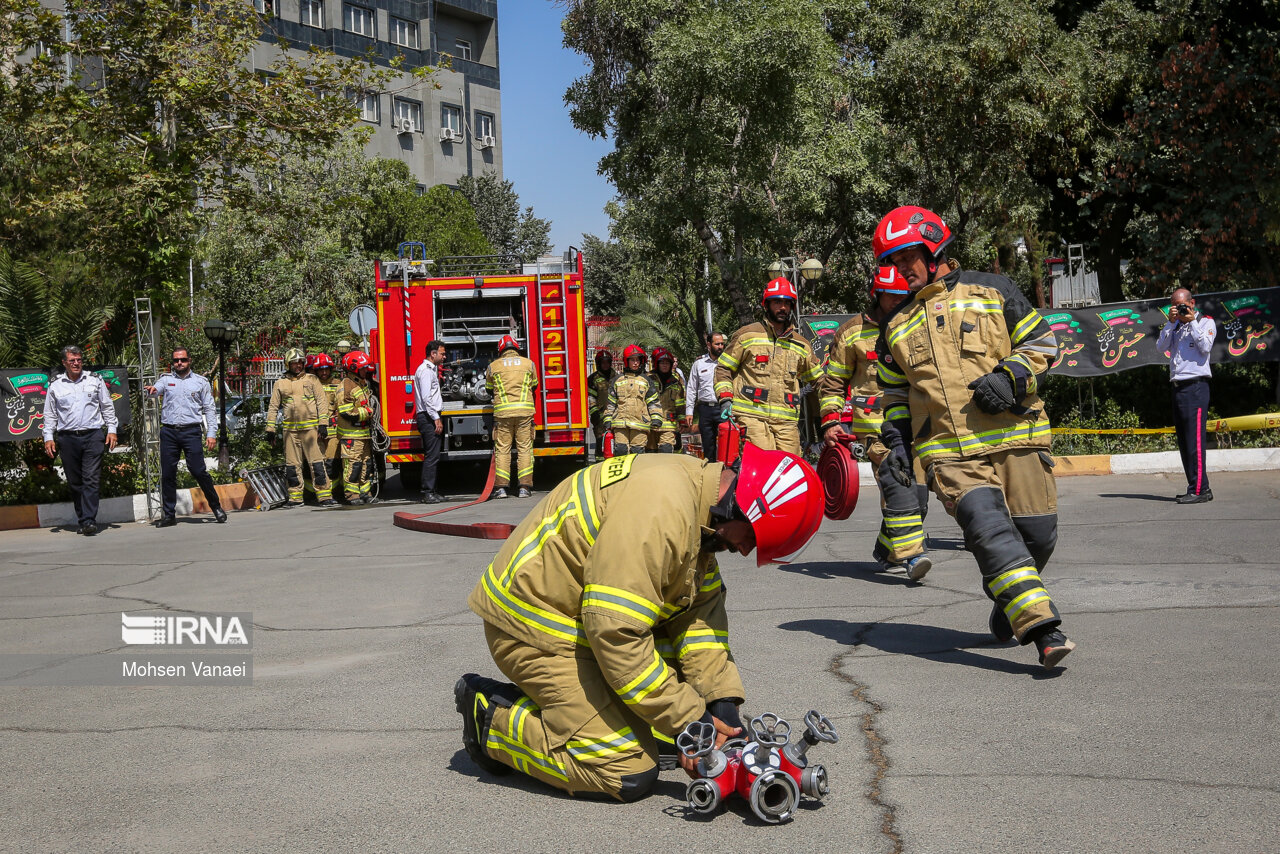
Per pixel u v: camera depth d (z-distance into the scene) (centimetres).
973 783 350
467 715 372
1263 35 1780
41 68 1823
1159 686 448
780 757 328
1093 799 331
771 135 2000
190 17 1814
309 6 5891
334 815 343
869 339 644
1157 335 1391
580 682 339
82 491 1275
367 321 1588
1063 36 2003
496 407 1462
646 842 313
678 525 319
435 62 6538
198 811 350
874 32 2106
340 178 3372
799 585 732
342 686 507
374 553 972
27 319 1524
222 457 1719
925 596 678
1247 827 305
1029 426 498
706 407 1367
